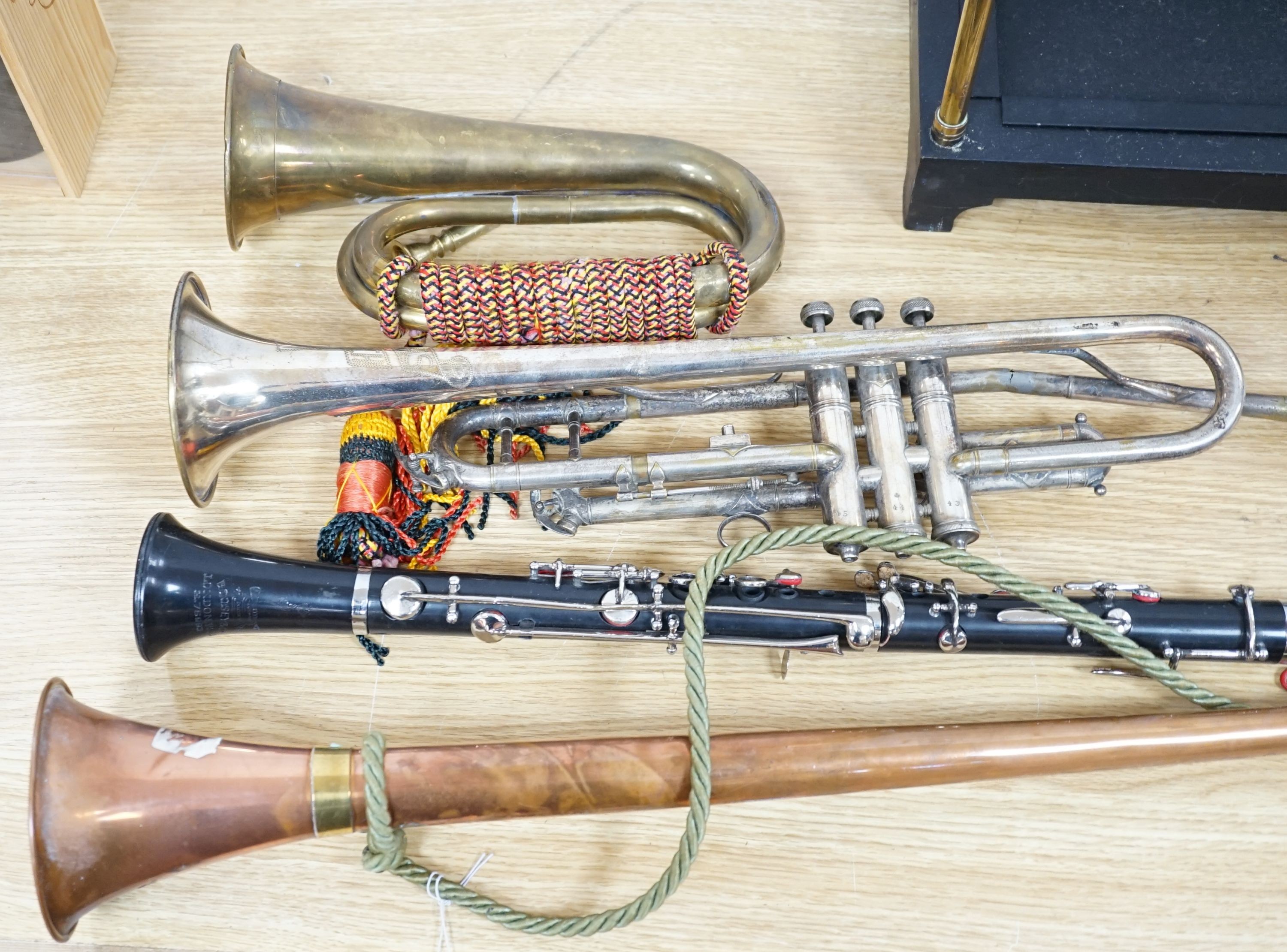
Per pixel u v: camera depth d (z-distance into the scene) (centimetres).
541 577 83
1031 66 88
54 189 92
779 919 81
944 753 79
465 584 82
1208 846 83
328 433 88
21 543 86
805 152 96
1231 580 88
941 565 87
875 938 81
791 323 92
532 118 96
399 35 98
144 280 91
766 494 84
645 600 83
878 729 80
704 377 83
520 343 85
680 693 85
